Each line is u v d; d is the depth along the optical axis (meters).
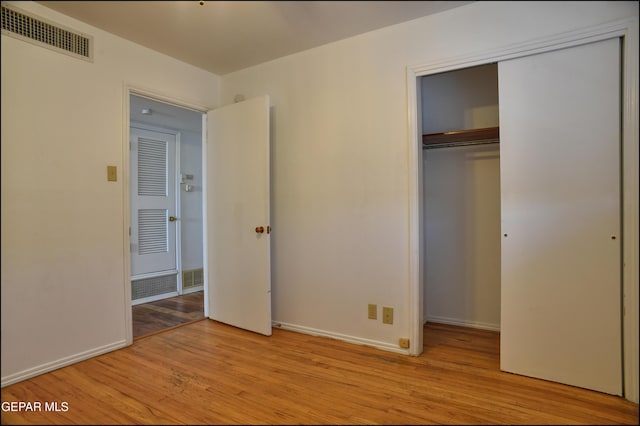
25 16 2.16
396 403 1.88
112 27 2.50
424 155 3.28
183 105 3.12
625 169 1.89
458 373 2.21
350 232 2.72
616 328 1.92
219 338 2.86
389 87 2.55
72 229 2.37
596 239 1.96
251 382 2.11
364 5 2.26
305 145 2.93
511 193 2.16
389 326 2.57
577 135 2.00
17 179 2.12
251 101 2.98
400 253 2.52
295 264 3.00
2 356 2.06
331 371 2.25
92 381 2.13
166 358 2.46
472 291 3.11
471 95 3.10
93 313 2.47
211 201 3.34
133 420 1.75
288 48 2.87
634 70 1.85
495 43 2.19
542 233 2.09
